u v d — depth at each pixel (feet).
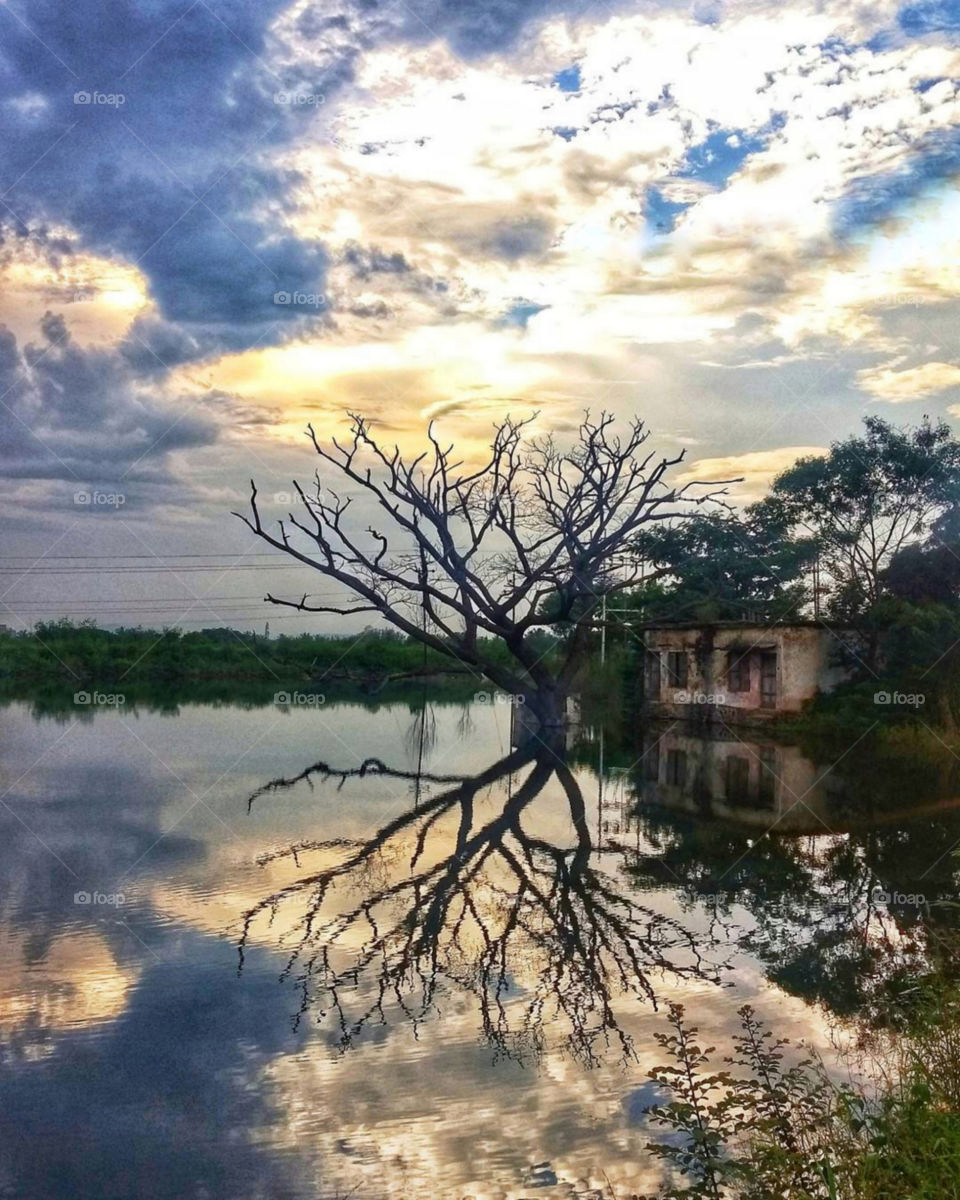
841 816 58.95
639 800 66.03
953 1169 15.06
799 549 129.18
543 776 78.84
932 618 101.55
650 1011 27.30
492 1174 19.17
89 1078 23.18
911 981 28.60
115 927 35.19
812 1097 19.17
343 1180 18.94
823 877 43.21
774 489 134.10
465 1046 25.04
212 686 215.72
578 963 31.48
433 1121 21.08
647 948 32.96
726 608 131.44
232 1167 19.36
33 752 89.15
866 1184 15.51
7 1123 21.17
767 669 117.50
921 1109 16.58
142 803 62.54
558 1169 19.39
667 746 100.42
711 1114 18.97
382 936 34.47
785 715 110.83
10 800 62.69
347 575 112.37
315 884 42.06
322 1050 24.81
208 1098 22.18
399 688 207.31
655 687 136.15
